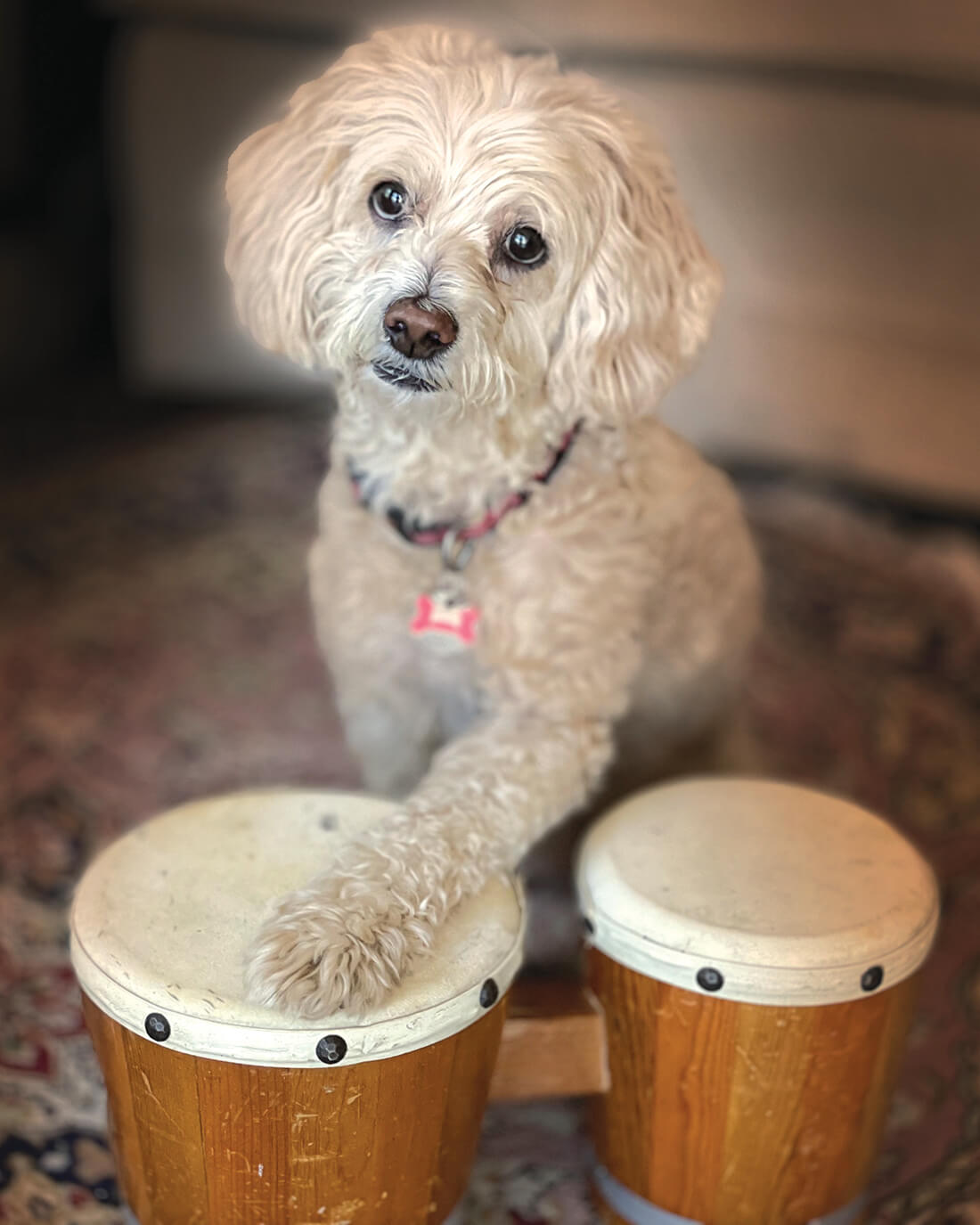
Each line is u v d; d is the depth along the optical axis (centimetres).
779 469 147
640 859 57
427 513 65
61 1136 65
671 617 72
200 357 162
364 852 54
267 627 117
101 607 118
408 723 72
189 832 57
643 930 53
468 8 139
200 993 47
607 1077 58
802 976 51
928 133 130
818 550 132
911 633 120
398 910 51
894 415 140
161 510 136
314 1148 49
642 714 76
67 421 158
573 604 65
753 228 138
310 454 150
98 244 185
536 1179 65
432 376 59
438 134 59
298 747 100
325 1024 47
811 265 137
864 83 133
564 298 62
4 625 113
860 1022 53
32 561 124
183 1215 51
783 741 104
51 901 82
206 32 149
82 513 134
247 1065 47
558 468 65
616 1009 56
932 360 137
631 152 63
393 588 66
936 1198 64
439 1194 53
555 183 59
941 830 94
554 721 65
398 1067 48
